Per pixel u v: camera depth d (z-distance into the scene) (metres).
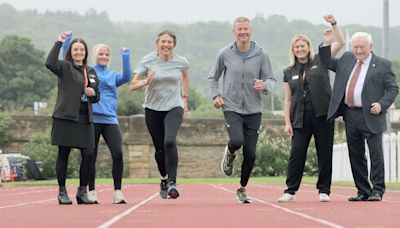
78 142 14.45
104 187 29.48
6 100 113.62
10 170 49.50
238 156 54.03
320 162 14.60
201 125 56.72
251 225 9.29
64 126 14.41
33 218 10.77
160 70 14.76
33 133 54.66
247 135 14.45
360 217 10.29
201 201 15.99
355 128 14.51
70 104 14.37
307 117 14.47
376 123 14.38
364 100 14.40
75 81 14.40
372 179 14.55
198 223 9.67
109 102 15.06
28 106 113.19
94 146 14.83
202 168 56.72
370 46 14.46
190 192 23.22
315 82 14.39
